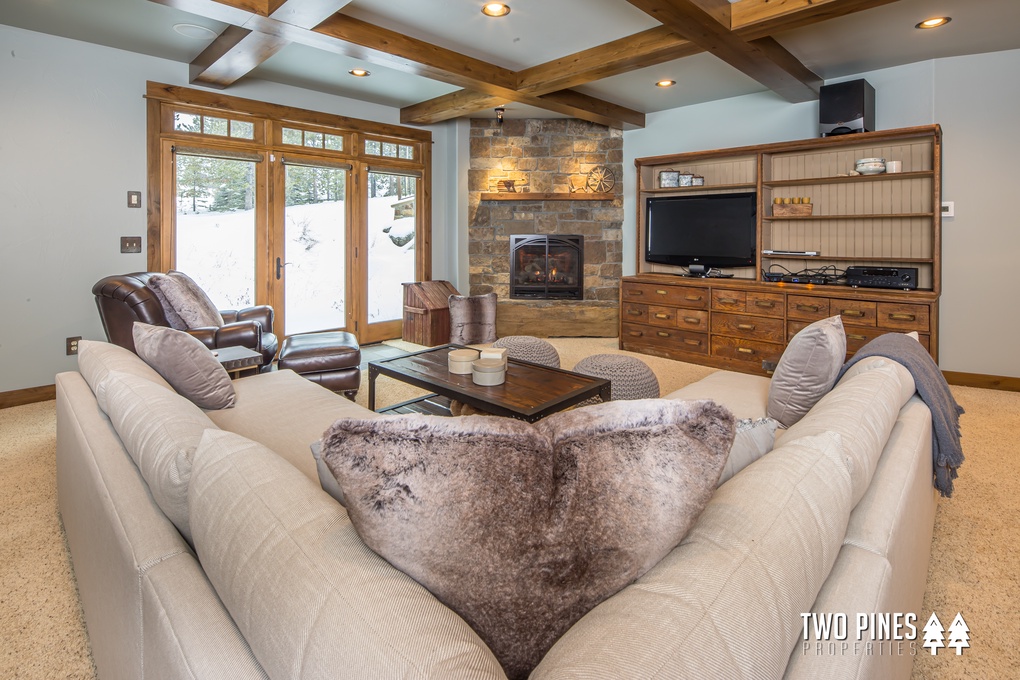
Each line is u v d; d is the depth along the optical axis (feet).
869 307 13.56
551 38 12.65
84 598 5.16
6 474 8.89
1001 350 13.97
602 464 2.40
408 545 2.34
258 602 2.47
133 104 14.03
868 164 14.39
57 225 13.09
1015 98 13.39
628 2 10.06
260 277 16.76
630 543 2.43
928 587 6.07
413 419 2.43
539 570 2.37
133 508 3.73
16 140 12.46
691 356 17.02
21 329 12.76
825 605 2.84
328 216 18.33
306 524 2.74
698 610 2.22
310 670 2.13
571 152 20.90
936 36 12.57
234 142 15.90
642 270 19.63
